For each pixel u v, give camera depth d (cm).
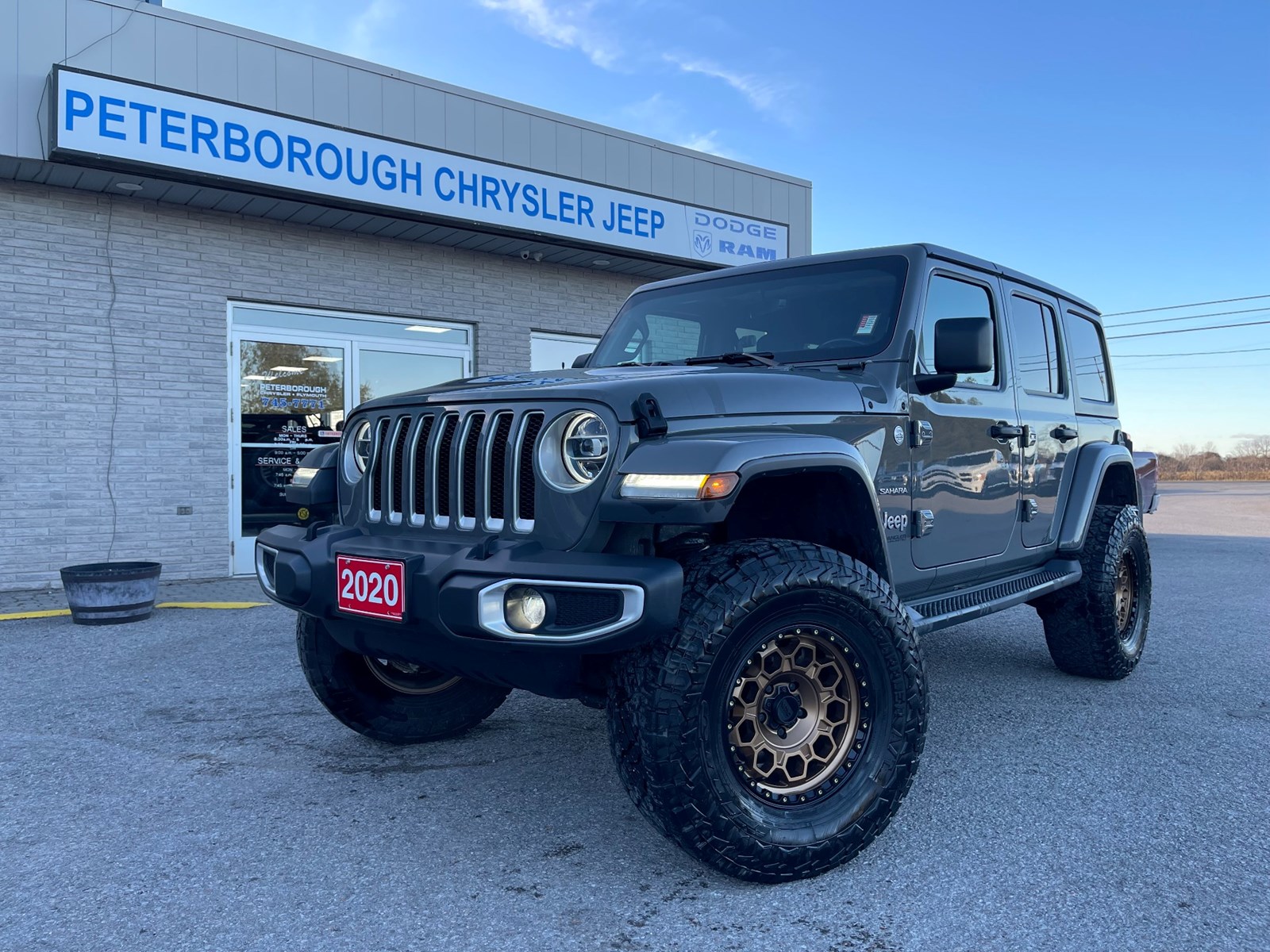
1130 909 230
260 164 748
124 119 686
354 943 217
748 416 262
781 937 219
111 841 276
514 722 402
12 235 727
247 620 628
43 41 689
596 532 239
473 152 908
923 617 317
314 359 884
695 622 231
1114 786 318
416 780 329
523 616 232
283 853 268
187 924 226
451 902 238
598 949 214
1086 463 442
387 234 895
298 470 343
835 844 247
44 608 664
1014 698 435
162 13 739
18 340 731
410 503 282
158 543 791
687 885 247
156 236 787
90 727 391
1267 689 452
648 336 393
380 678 360
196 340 808
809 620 247
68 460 752
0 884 248
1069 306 471
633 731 232
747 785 243
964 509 349
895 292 337
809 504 286
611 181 1012
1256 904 233
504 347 994
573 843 274
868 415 300
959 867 256
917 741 263
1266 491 3209
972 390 363
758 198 1152
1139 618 482
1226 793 310
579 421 246
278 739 374
